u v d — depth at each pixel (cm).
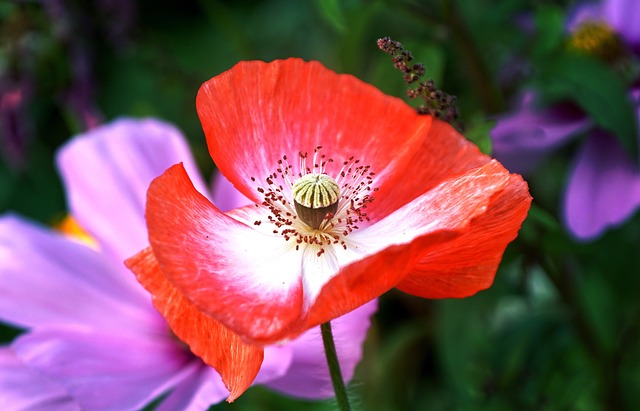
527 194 19
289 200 22
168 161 29
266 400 32
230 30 35
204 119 20
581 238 30
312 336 24
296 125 21
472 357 30
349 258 21
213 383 24
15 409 25
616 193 30
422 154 21
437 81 27
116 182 28
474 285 19
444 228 18
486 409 31
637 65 35
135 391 24
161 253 18
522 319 33
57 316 27
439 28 31
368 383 32
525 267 30
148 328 27
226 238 20
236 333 18
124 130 29
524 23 35
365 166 21
